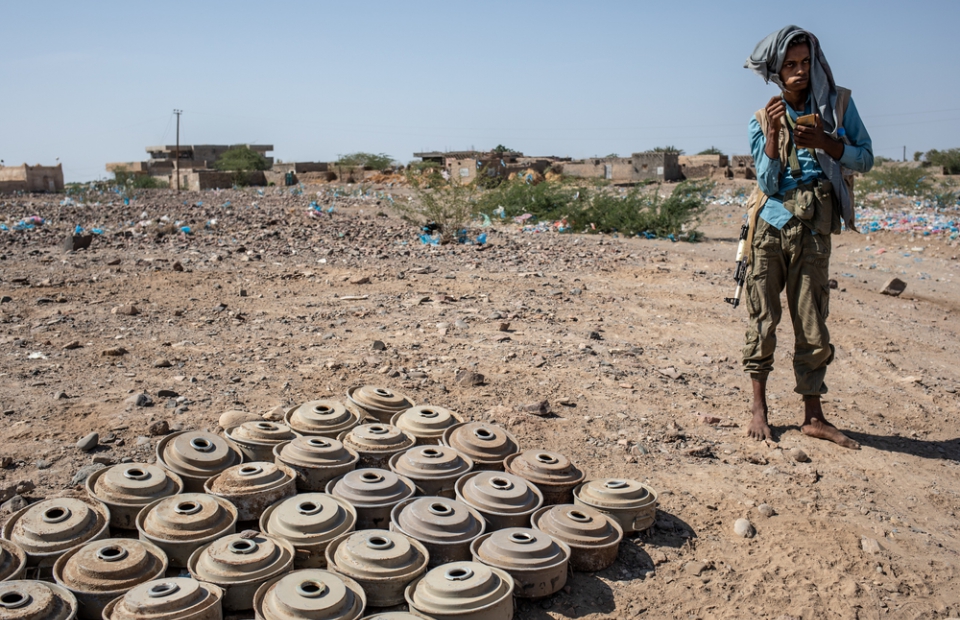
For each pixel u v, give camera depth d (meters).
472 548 2.74
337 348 5.85
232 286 8.60
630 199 18.56
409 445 3.45
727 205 27.00
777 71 4.04
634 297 8.75
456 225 15.48
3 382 4.67
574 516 2.98
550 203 20.80
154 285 8.50
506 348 6.01
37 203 25.73
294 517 2.75
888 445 4.41
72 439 3.81
